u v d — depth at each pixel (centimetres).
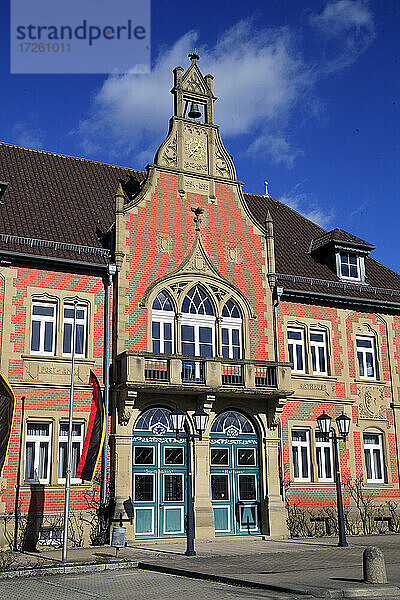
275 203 3525
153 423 2434
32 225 2530
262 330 2712
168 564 1720
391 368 2984
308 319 2845
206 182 2778
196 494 2398
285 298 2822
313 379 2780
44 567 1653
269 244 2822
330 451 2758
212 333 2630
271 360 2694
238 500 2502
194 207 2722
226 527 2456
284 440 2655
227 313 2684
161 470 2406
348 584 1359
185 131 2816
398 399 2959
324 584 1361
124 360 2333
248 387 2467
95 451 2084
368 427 2853
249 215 2822
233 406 2558
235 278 2720
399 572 1557
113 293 2508
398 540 2383
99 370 2412
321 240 3156
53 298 2405
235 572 1556
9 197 2636
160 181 2686
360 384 2888
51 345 2388
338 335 2898
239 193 2834
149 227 2609
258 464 2566
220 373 2448
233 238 2764
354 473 2764
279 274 2859
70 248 2483
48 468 2280
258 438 2589
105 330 2452
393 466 2859
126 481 2311
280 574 1516
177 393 2430
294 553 1973
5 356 2277
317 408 2759
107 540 2236
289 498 2594
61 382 2341
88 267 2466
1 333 2291
